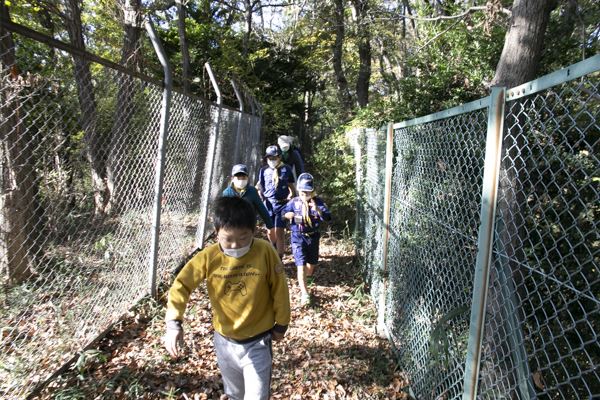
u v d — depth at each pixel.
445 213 2.96
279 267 2.50
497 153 2.05
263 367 2.49
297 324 4.70
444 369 2.74
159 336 4.08
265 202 6.76
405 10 13.72
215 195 7.83
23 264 3.29
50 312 3.36
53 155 3.31
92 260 3.80
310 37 17.05
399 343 3.97
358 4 14.27
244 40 17.64
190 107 5.95
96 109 3.59
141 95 4.33
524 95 1.84
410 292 3.69
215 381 3.48
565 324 2.61
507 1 6.07
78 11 8.84
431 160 3.25
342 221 9.20
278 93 19.47
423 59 8.78
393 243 4.36
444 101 7.69
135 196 4.41
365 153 6.91
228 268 2.42
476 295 2.20
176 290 2.41
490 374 2.25
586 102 1.60
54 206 3.37
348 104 17.81
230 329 2.49
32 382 3.09
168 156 5.23
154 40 4.66
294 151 7.82
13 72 2.94
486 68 7.39
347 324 4.75
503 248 2.08
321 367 3.81
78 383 3.27
